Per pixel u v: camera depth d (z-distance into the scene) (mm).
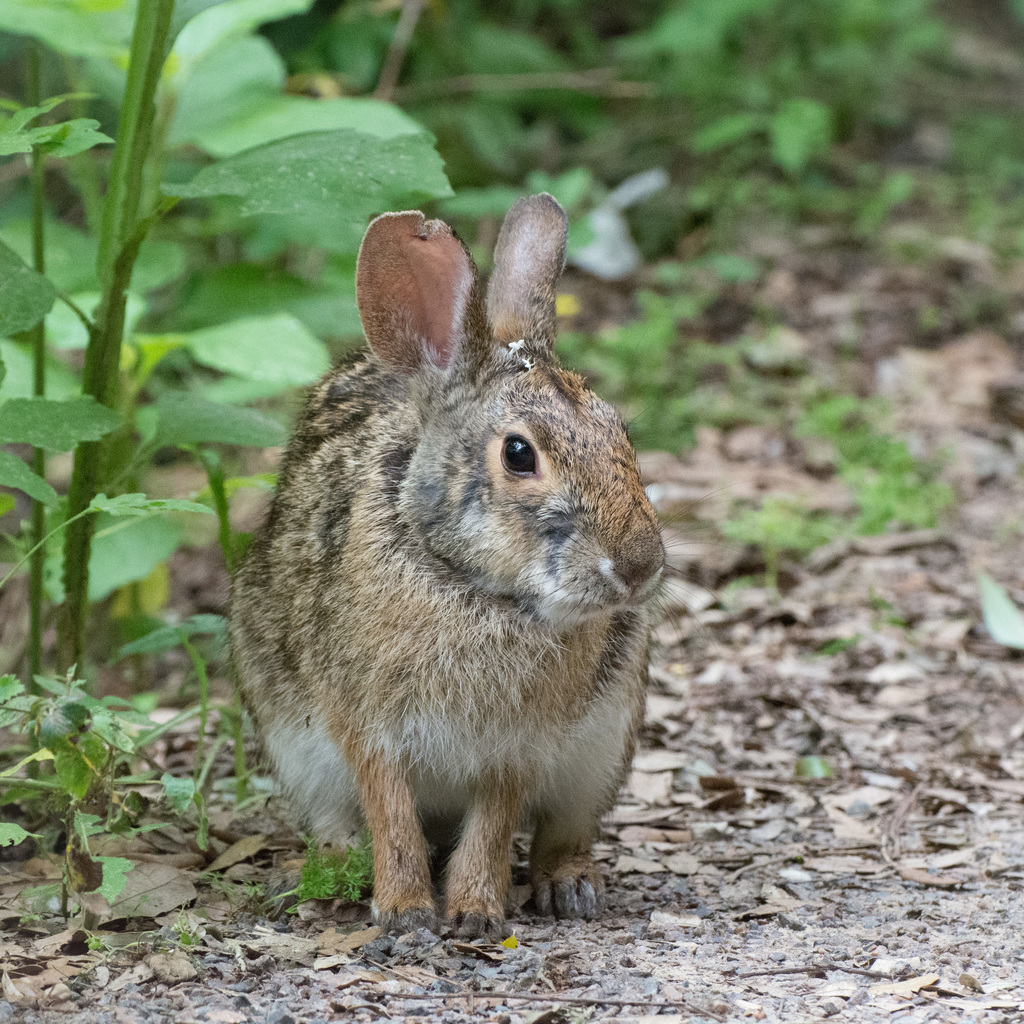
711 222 23031
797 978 7129
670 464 16922
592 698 8375
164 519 11555
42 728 7188
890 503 15195
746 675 12641
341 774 8531
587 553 7316
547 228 8961
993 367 19672
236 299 12477
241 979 6922
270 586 8898
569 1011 6582
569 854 8867
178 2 8859
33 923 7457
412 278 8086
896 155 26766
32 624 9516
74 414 8016
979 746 11336
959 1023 6508
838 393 18719
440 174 8125
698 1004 6676
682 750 11266
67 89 16422
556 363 8305
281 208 7824
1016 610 13594
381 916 7828
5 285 7859
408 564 7727
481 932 7727
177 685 12906
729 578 14586
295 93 17375
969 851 9391
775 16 27500
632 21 27625
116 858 7145
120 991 6680
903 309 21156
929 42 27984
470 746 7961
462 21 23219
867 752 11234
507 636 7770
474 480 7570
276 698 8805
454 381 7840
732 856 9430
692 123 24625
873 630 13375
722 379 19297
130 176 8820
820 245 22938
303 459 9070
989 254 22781
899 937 7812
